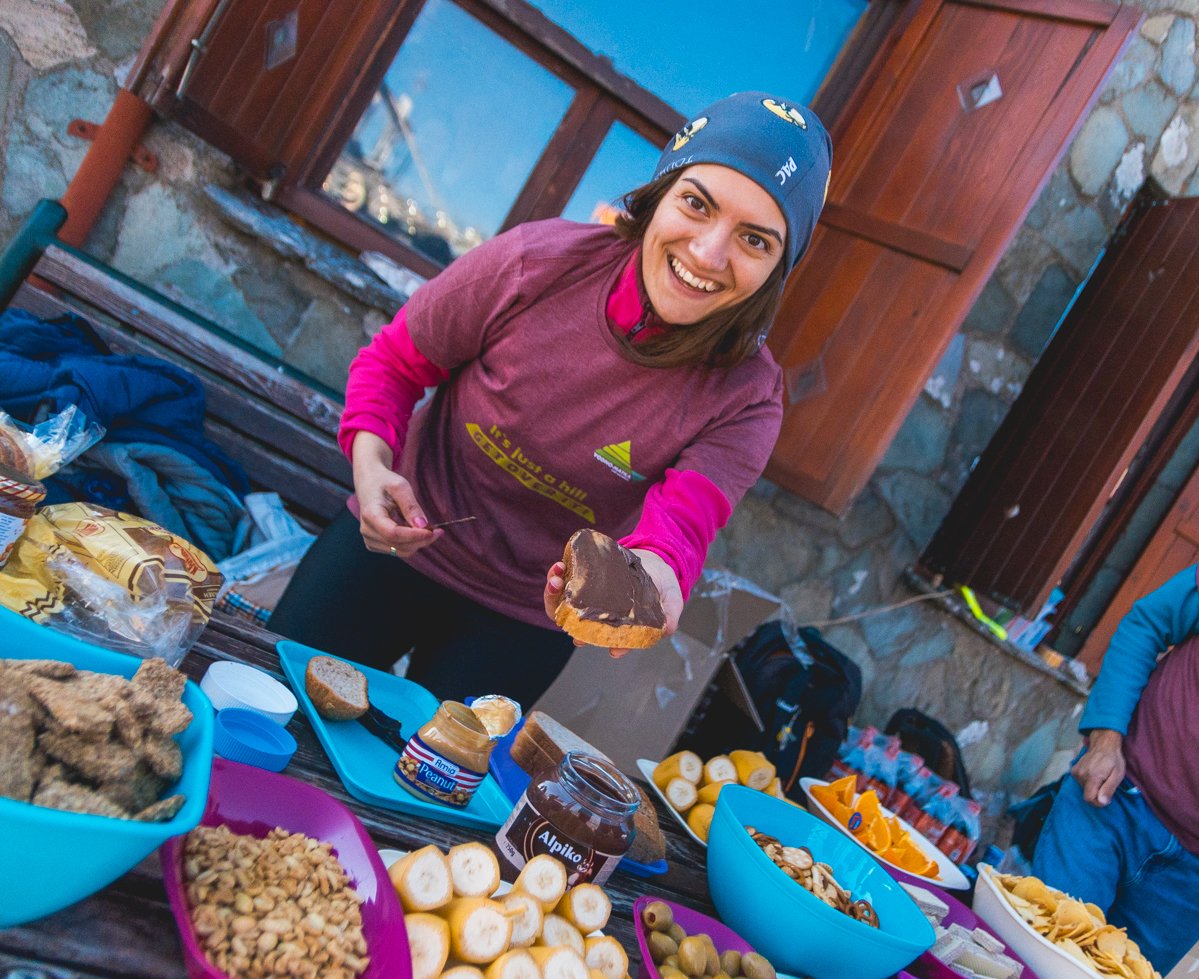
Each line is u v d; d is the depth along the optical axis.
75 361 2.34
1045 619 4.33
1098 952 1.43
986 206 3.04
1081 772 2.52
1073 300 4.07
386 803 1.06
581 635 1.09
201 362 2.71
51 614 0.93
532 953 0.84
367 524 1.40
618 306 1.43
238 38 2.68
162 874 0.74
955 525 4.04
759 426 1.52
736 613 2.82
